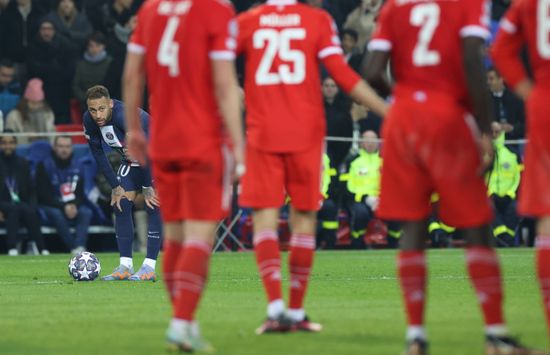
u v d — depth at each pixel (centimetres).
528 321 2764
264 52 2706
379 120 7100
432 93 2184
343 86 2662
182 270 2262
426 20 2192
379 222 6994
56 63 7188
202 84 2262
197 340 2270
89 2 7381
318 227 6862
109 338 2486
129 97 2358
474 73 2145
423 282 2181
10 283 4272
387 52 2248
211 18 2247
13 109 6881
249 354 2220
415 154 2180
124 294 3700
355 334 2539
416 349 2144
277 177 2683
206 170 2269
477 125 2173
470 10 2166
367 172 6894
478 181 2180
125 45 7269
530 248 6838
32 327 2717
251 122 2712
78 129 6944
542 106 2164
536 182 2167
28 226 6569
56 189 6625
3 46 7256
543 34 2183
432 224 6944
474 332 2541
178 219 2367
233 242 6794
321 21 2709
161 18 2281
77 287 4022
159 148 2284
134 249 6731
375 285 4062
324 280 4344
